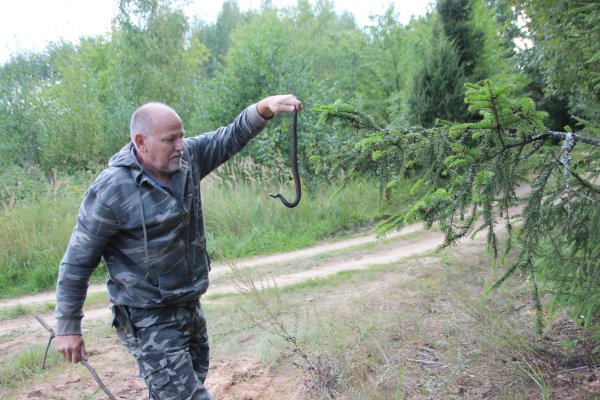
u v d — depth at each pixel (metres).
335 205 10.32
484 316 4.04
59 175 13.38
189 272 2.59
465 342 3.92
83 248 2.41
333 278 6.54
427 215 2.68
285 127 12.38
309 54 25.70
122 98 15.30
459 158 2.76
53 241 8.69
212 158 2.84
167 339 2.53
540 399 3.08
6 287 8.04
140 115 2.42
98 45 22.25
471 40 12.85
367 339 4.16
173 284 2.52
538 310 3.22
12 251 8.48
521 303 4.57
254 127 2.87
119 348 4.81
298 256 8.45
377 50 17.39
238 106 13.47
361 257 7.80
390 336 4.21
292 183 11.10
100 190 2.40
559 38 6.40
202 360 2.86
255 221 9.89
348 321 4.58
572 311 3.71
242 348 4.51
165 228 2.46
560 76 7.28
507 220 2.81
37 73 17.11
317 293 6.02
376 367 3.69
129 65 15.49
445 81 12.23
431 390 3.34
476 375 3.44
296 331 4.34
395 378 3.50
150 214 2.43
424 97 12.48
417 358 3.79
